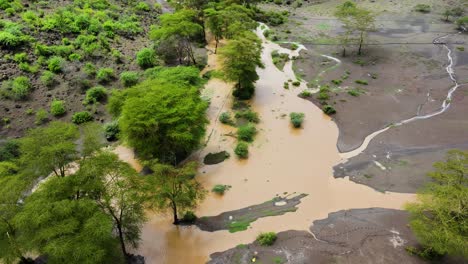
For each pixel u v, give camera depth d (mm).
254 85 53469
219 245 30469
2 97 45000
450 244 25797
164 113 36156
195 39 66312
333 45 64188
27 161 29734
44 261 27875
